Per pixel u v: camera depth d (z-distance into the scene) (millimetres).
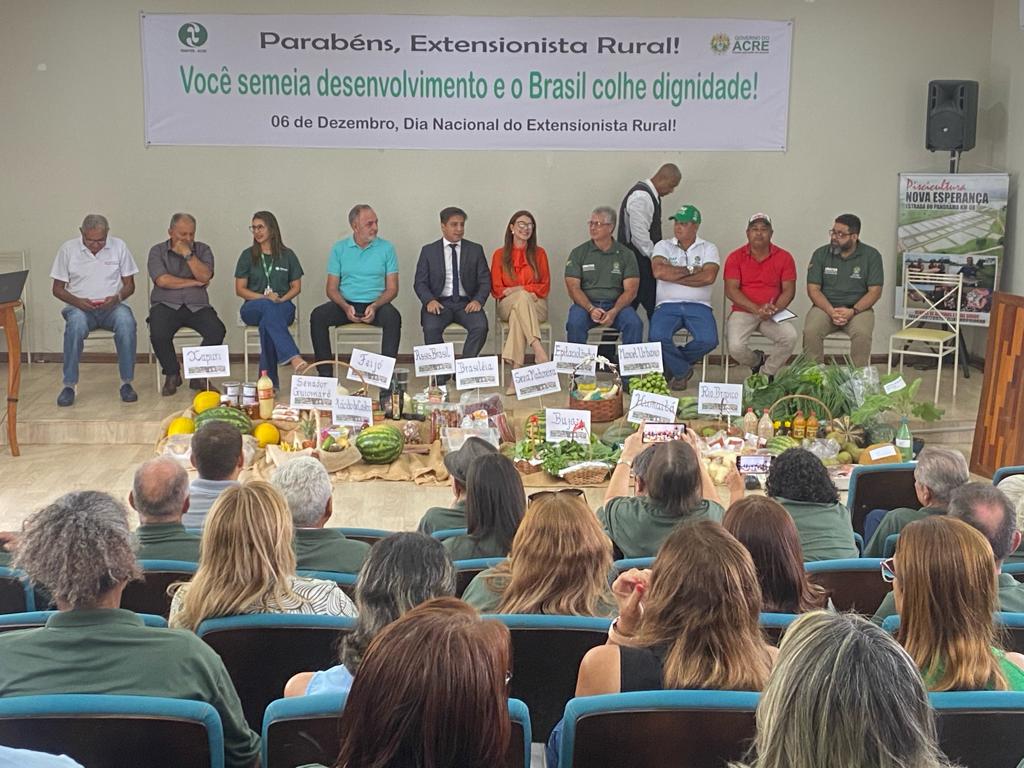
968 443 6973
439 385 7664
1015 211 7961
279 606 2592
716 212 8453
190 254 7457
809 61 8258
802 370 6625
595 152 8352
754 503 2740
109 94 8164
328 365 7664
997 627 2352
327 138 8273
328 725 1842
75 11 8039
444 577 2211
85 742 1863
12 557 3043
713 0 8148
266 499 2607
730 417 6488
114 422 6840
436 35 8148
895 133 8359
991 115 8289
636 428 6297
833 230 7551
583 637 2438
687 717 1872
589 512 2670
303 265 8445
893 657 1305
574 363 6551
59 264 7316
